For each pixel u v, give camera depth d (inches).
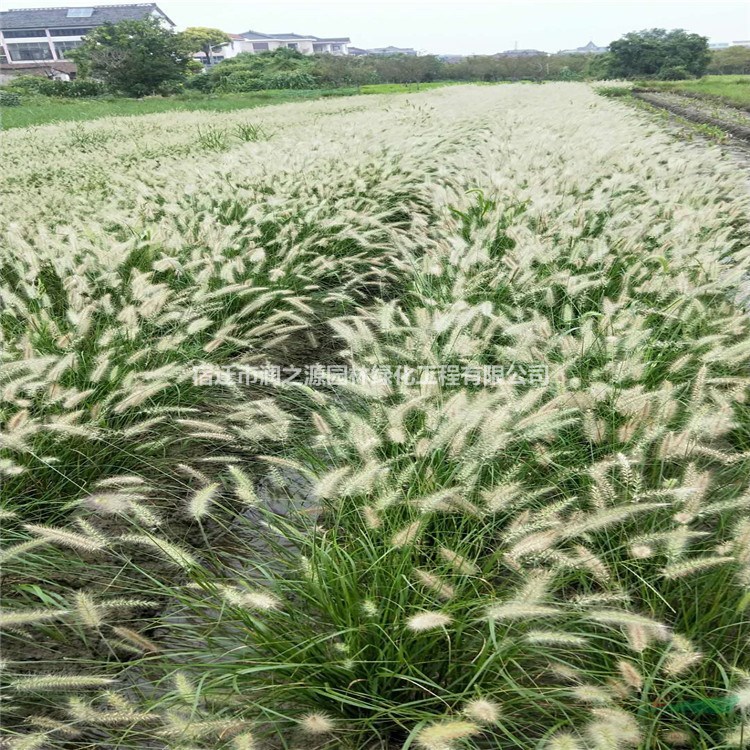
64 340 133.9
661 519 93.9
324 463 118.5
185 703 72.1
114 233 233.1
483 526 100.0
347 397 146.9
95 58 1587.1
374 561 84.0
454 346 134.5
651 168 339.9
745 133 629.9
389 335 168.1
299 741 74.7
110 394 119.7
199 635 83.8
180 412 144.6
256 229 228.2
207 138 560.1
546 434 108.8
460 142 536.1
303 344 198.1
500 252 224.1
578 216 219.8
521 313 155.9
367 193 311.3
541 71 2596.0
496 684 75.5
